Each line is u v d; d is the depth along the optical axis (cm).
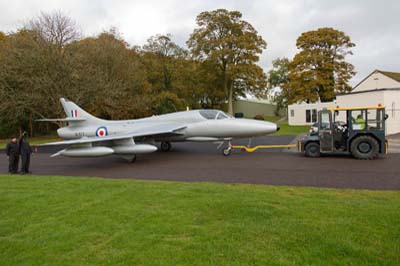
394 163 1005
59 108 2450
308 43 3419
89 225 420
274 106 6456
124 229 401
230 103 4162
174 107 3766
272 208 464
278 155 1287
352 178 782
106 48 2953
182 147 1733
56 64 2416
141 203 516
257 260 308
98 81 2569
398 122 2236
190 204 497
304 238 353
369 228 375
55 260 325
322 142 1170
